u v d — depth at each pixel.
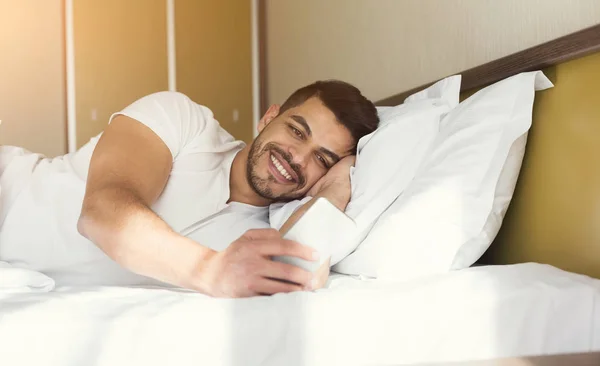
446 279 0.82
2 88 2.84
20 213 1.15
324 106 1.21
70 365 0.61
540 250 1.02
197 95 3.20
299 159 1.18
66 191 1.16
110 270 1.10
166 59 3.12
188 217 1.14
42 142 2.90
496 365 0.64
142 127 1.10
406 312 0.71
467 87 1.26
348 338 0.69
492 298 0.74
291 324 0.67
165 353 0.63
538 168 1.03
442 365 0.63
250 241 0.80
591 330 0.76
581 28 0.95
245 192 1.25
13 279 0.84
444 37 1.44
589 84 0.91
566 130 0.96
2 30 2.83
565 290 0.77
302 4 2.71
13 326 0.61
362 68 2.01
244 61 3.29
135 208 0.90
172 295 0.78
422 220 0.97
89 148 1.22
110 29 3.02
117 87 3.03
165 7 3.12
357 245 1.04
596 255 0.88
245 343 0.65
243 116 3.29
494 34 1.22
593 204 0.89
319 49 2.49
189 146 1.17
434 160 1.05
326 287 0.87
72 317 0.64
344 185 1.14
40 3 2.89
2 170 1.19
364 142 1.19
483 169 0.99
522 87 1.01
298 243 0.77
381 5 1.83
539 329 0.75
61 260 1.12
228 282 0.78
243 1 3.29
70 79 2.94
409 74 1.65
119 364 0.62
